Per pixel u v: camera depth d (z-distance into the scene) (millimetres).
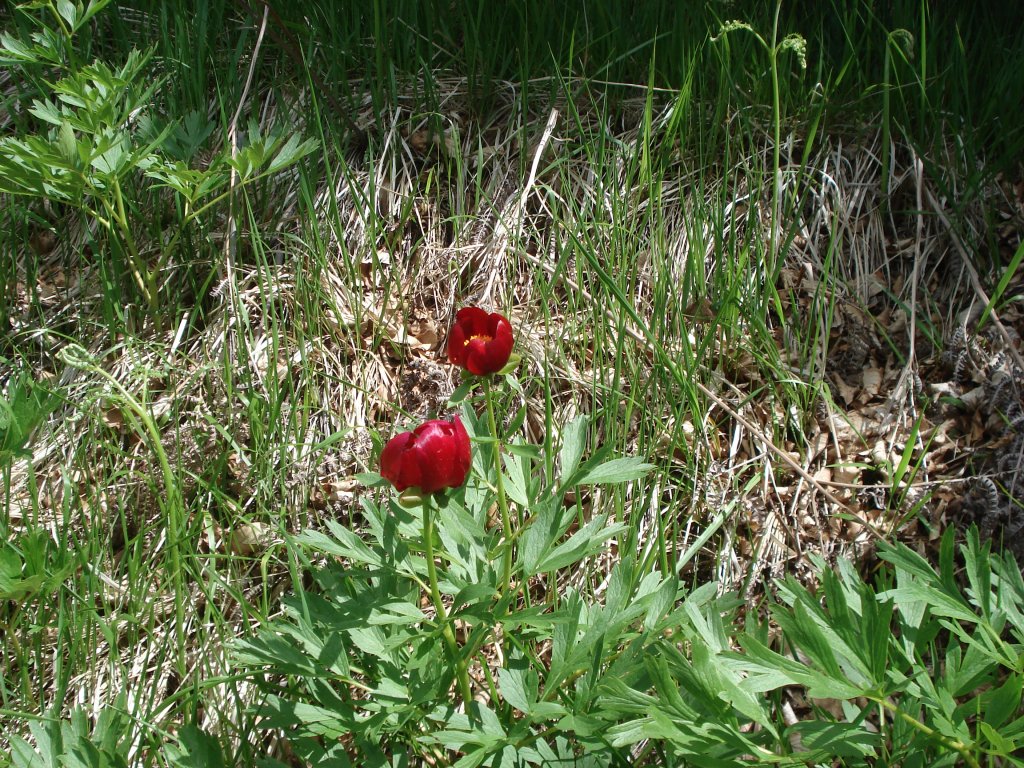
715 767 1323
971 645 1369
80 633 1605
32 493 1626
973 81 2146
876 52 2201
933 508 1780
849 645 1336
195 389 1854
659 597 1457
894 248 2039
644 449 1825
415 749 1501
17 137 2041
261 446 1769
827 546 1769
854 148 2113
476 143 2145
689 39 2152
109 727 1454
